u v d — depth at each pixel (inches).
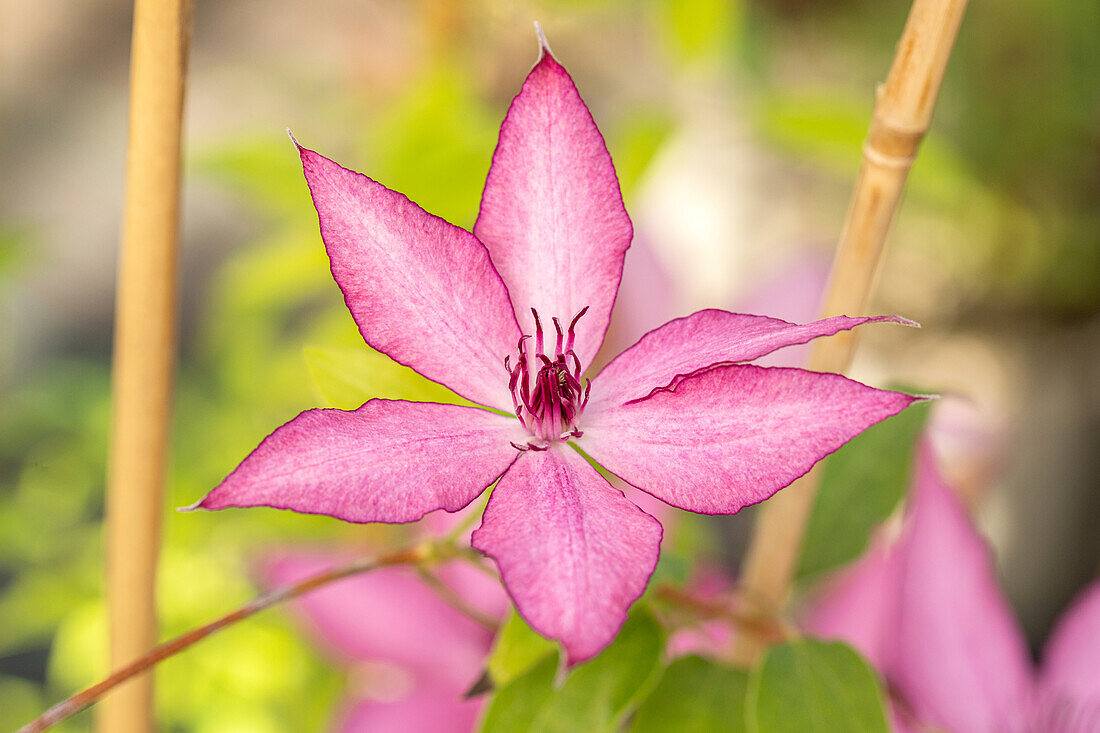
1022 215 68.2
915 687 24.2
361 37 37.2
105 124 76.9
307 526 32.7
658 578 22.1
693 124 33.5
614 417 20.5
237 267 34.9
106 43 82.1
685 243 56.2
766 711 21.9
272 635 34.4
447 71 30.0
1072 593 53.4
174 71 21.4
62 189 72.5
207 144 29.9
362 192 20.3
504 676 21.3
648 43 46.4
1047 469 57.2
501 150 20.7
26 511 40.0
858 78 72.1
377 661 25.9
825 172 68.6
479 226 20.8
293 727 35.8
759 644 23.2
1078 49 65.2
